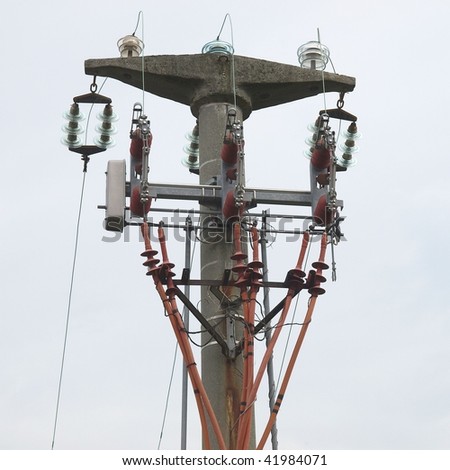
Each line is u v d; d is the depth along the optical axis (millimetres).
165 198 20656
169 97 22828
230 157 20406
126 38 22781
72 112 22828
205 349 20391
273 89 22719
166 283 19969
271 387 19844
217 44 22891
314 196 20906
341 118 23438
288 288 20172
